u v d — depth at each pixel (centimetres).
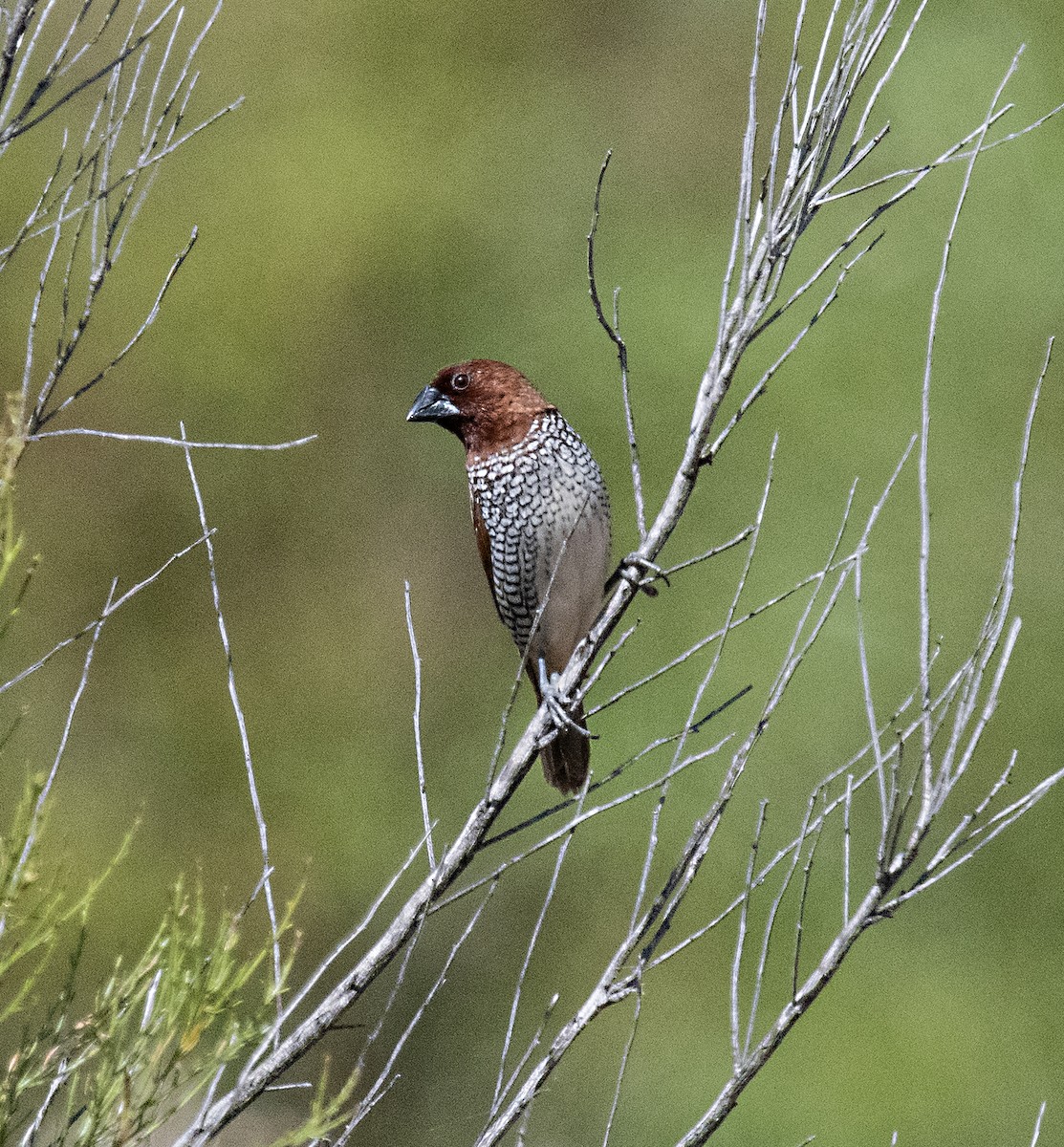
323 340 1880
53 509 1709
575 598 758
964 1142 1245
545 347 1809
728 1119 1255
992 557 1519
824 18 1934
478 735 1703
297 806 1622
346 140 1952
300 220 1912
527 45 2066
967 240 1659
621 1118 1282
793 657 441
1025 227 1659
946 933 1348
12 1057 381
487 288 1900
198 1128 394
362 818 1622
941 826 1402
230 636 1734
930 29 1758
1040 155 1688
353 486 1836
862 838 1370
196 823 1587
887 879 423
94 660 1638
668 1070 1301
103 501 1731
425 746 1694
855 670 1445
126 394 1772
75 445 1731
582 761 766
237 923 390
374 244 1911
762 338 1641
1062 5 1755
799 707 1431
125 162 1276
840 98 488
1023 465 413
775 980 1319
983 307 1636
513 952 1425
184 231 1870
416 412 773
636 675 1473
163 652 1700
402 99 2011
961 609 1479
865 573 1501
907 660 1458
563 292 1858
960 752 1412
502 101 2030
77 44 914
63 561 1689
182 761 1633
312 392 1864
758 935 1338
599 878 1434
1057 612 1484
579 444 763
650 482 1625
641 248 1872
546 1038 1346
